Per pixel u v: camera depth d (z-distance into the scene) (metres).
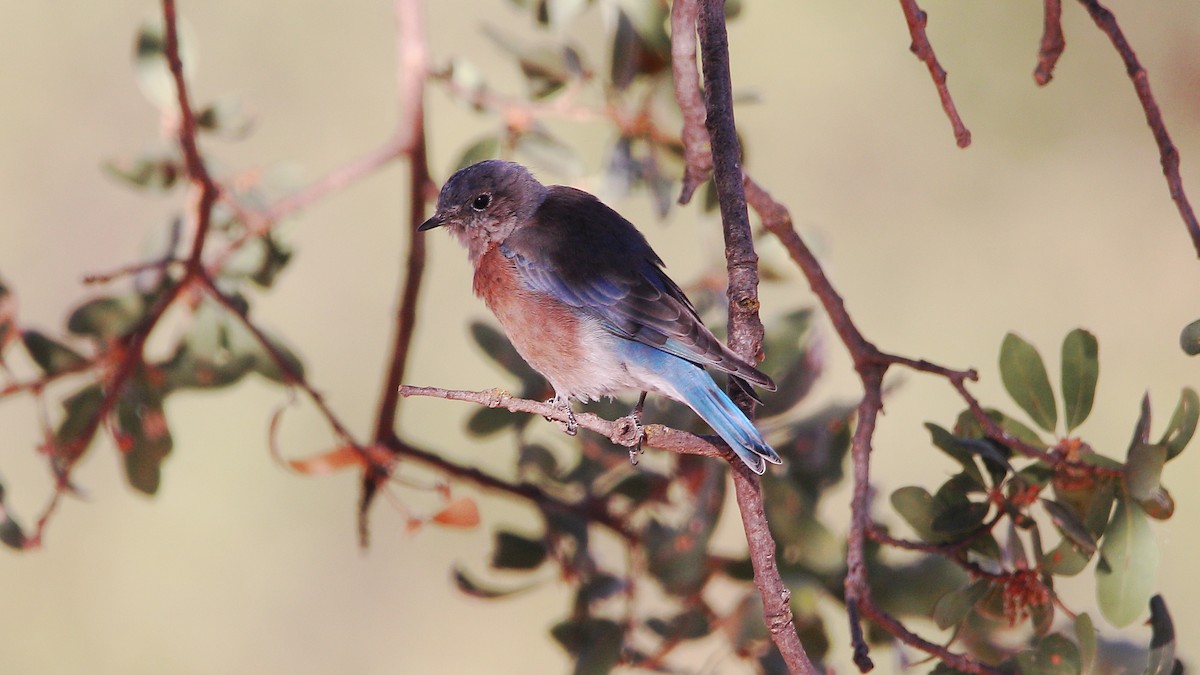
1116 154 14.71
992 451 7.56
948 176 14.60
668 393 8.55
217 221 10.27
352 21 14.30
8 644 12.62
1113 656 8.11
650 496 9.70
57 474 9.09
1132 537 7.24
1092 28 14.73
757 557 6.70
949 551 7.59
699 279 10.39
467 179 9.65
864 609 7.54
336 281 14.16
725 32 7.16
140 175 10.32
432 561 13.30
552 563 9.90
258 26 14.20
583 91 10.67
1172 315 14.34
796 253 8.48
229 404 13.49
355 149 14.22
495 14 14.36
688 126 8.23
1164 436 7.16
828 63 14.63
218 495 13.31
